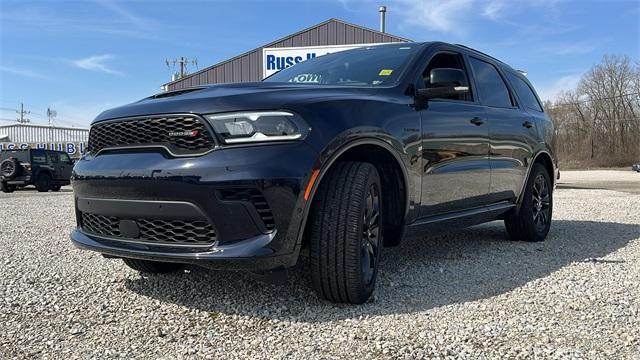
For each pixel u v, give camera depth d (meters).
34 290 3.49
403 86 3.63
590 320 2.84
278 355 2.41
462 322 2.80
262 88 3.14
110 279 3.74
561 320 2.84
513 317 2.88
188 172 2.72
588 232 6.01
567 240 5.43
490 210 4.55
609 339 2.57
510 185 4.80
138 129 2.97
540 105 5.89
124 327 2.81
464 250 4.81
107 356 2.44
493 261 4.32
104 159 3.07
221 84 3.42
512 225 5.23
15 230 6.47
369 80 3.72
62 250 4.93
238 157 2.70
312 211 2.92
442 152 3.77
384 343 2.53
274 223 2.71
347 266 2.90
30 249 5.00
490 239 5.47
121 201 2.95
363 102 3.16
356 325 2.77
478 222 4.50
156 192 2.80
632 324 2.78
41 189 20.31
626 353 2.40
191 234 2.82
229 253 2.68
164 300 3.24
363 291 3.02
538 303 3.13
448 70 3.58
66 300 3.27
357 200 2.91
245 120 2.73
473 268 4.05
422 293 3.34
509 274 3.86
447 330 2.69
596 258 4.46
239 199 2.70
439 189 3.77
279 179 2.68
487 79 4.80
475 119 4.21
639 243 5.23
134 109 3.05
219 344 2.56
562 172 45.44
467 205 4.19
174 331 2.74
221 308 3.07
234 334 2.68
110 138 3.12
